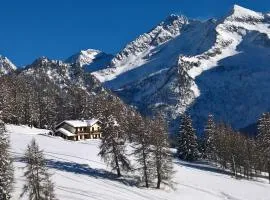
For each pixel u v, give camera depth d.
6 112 151.88
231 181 115.81
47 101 184.00
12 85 173.50
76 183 86.44
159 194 90.25
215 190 102.38
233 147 129.25
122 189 88.00
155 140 93.94
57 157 108.81
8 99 155.25
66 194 77.88
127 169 96.50
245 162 128.88
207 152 152.12
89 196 78.81
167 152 94.69
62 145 130.00
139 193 87.69
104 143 96.81
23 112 170.88
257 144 137.25
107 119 97.38
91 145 138.00
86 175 94.38
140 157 95.19
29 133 152.75
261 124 131.62
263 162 132.25
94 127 164.12
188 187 99.88
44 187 60.69
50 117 182.38
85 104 186.75
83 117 183.75
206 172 124.06
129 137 143.12
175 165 123.56
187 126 145.62
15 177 81.88
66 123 161.25
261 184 118.94
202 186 103.56
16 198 70.06
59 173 92.62
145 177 93.19
